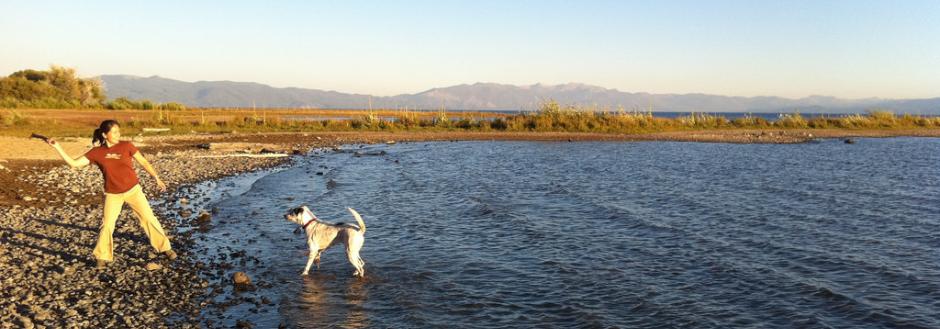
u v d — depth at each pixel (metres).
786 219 13.32
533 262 9.75
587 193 17.02
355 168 22.94
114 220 8.78
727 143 39.00
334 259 9.81
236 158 24.89
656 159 27.61
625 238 11.47
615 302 7.82
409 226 12.47
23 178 16.41
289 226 12.13
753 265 9.55
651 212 14.11
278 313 7.30
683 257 10.05
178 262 9.25
